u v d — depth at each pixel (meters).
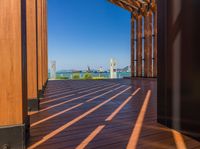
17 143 2.62
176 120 3.49
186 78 3.29
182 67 3.37
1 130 2.55
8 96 2.61
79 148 2.73
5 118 2.60
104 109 5.32
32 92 5.06
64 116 4.52
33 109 5.09
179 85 3.43
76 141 2.98
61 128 3.61
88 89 10.66
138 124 3.87
